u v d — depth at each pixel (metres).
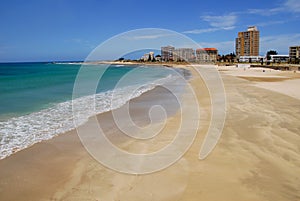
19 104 10.02
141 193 3.13
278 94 11.28
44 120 7.33
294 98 10.03
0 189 3.38
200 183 3.33
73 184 3.46
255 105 8.59
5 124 6.87
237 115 7.10
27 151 4.84
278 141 4.84
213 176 3.52
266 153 4.27
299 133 5.30
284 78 22.19
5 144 5.27
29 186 3.46
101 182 3.47
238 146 4.65
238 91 12.58
